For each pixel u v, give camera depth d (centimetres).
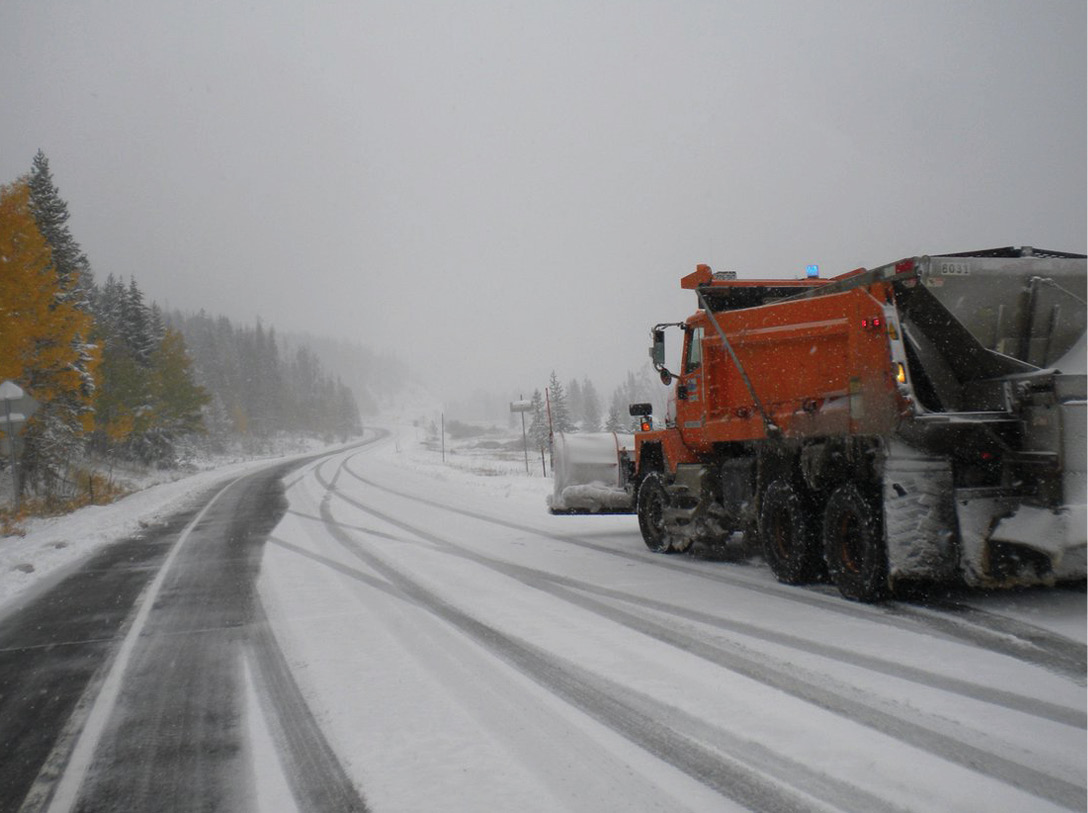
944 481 577
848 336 646
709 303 880
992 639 492
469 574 866
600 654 511
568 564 909
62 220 3559
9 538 1605
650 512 995
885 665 448
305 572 940
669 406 1004
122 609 785
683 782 309
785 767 317
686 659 487
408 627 623
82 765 372
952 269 616
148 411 4353
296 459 6122
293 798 319
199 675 521
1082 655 451
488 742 368
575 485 1130
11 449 1886
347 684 477
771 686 424
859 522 614
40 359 2492
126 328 4950
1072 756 313
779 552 735
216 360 11462
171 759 372
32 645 649
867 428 616
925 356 645
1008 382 595
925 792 286
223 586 879
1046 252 694
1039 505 555
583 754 346
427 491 2248
